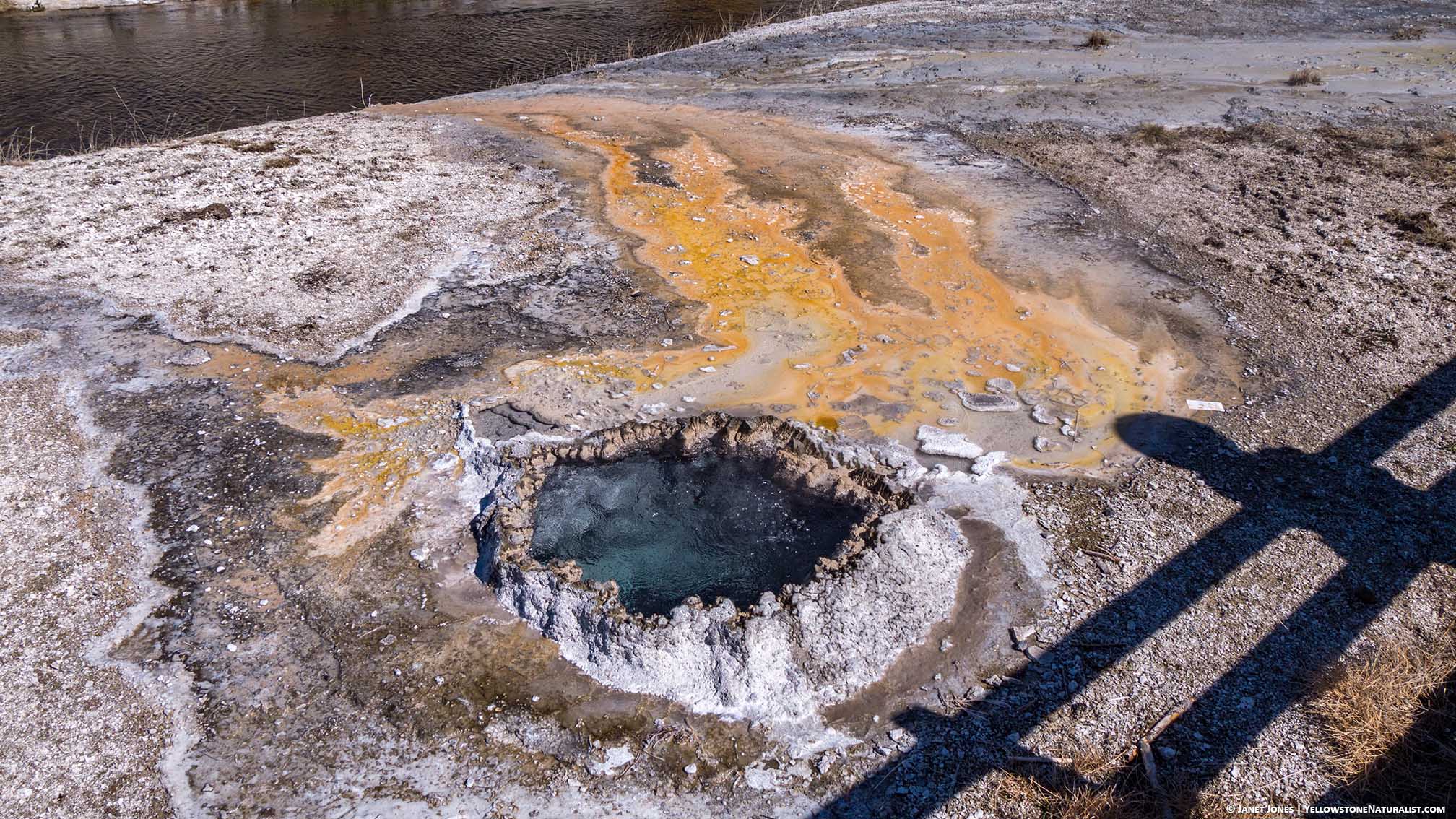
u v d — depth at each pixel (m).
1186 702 4.45
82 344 6.90
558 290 7.83
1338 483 5.80
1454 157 10.55
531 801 4.04
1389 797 4.02
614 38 18.42
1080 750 4.24
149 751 4.18
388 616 4.86
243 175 9.67
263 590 4.99
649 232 8.92
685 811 4.02
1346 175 10.17
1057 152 10.98
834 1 20.94
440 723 4.35
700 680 4.50
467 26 19.16
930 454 5.98
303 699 4.43
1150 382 6.75
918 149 11.20
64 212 8.68
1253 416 6.39
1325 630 4.80
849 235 8.90
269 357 6.86
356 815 3.95
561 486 5.68
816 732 4.34
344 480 5.73
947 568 5.07
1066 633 4.81
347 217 8.90
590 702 4.46
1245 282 8.02
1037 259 8.45
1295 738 4.27
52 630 4.71
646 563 5.14
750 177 10.32
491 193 9.62
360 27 18.97
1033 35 15.30
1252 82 13.17
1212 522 5.50
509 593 4.91
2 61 15.81
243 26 18.72
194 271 7.87
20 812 3.93
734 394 6.52
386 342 7.05
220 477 5.73
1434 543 5.33
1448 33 15.23
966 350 7.12
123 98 14.30
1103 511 5.57
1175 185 10.02
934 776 4.15
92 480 5.66
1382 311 7.56
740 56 15.10
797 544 5.29
